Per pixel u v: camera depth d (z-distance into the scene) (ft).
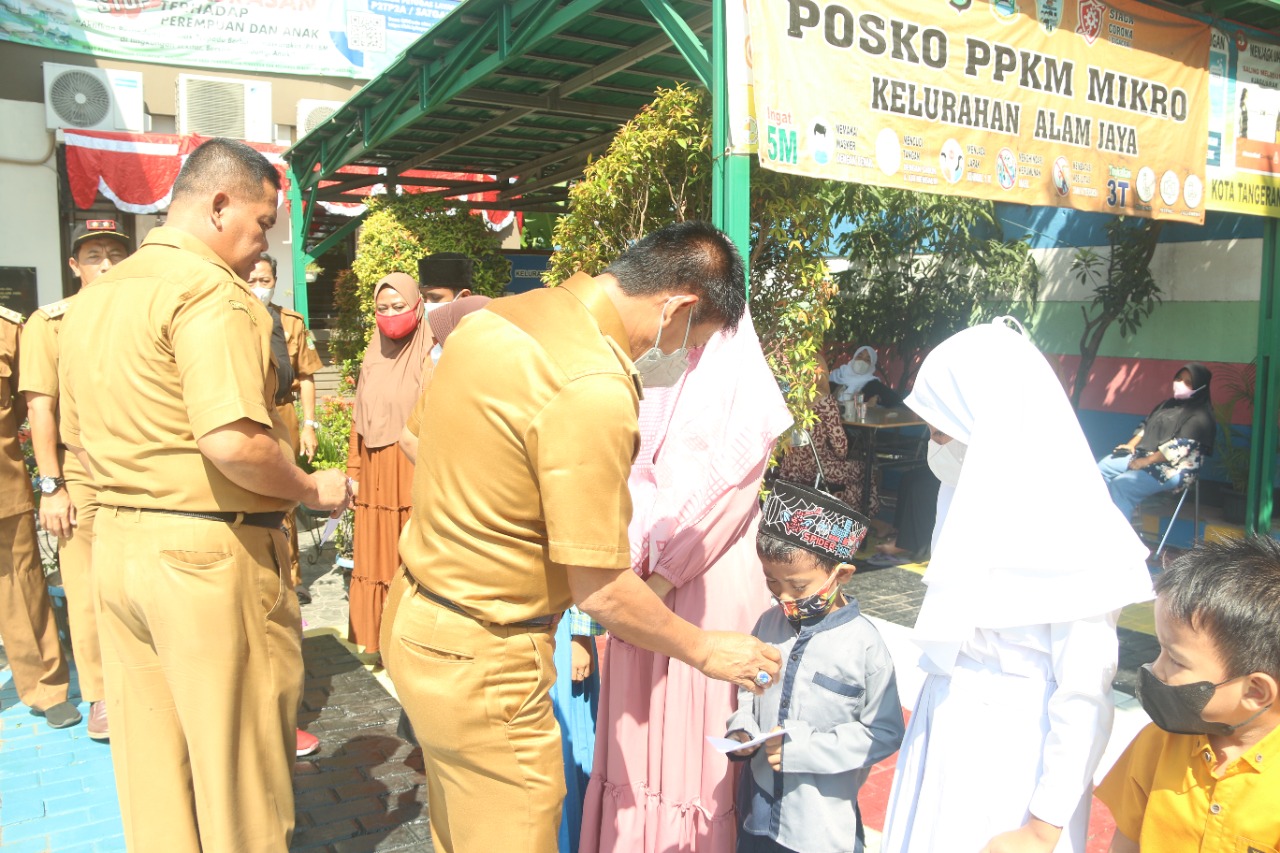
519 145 27.61
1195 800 5.04
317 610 18.58
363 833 10.45
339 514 8.79
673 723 7.98
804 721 7.13
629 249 6.37
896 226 26.66
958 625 5.92
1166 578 5.08
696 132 13.71
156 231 7.90
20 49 33.65
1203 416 19.67
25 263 33.99
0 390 12.59
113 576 7.81
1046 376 6.15
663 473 7.97
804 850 7.10
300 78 38.37
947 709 6.27
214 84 36.17
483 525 5.83
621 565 5.74
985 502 5.90
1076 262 25.75
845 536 7.13
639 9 16.47
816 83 12.45
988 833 5.98
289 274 38.88
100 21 34.58
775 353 14.85
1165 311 24.36
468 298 9.50
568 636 9.05
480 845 6.24
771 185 13.69
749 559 8.30
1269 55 18.78
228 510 7.68
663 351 6.49
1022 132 14.94
